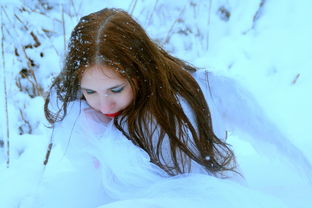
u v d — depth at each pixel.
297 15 2.93
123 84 1.39
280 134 1.74
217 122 1.72
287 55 2.77
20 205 1.85
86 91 1.44
